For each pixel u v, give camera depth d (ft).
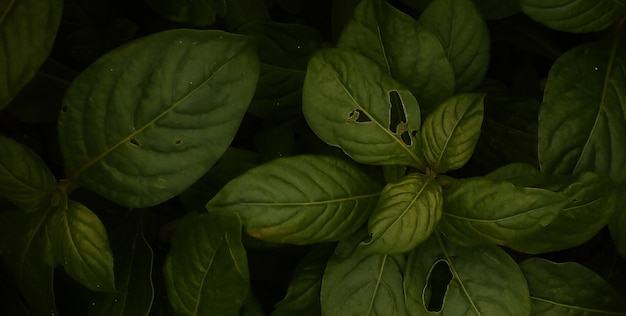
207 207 2.16
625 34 2.41
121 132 2.21
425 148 2.24
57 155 2.47
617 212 2.36
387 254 2.19
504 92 2.60
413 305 2.25
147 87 2.19
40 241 2.24
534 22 2.64
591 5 2.31
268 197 2.18
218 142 2.22
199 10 2.38
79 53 2.54
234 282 2.19
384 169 2.27
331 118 2.22
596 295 2.36
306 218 2.20
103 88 2.19
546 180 2.24
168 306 2.43
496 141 2.54
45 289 2.27
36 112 2.43
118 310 2.34
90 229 2.22
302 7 2.60
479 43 2.37
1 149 2.19
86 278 2.22
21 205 2.25
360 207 2.23
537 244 2.27
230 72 2.19
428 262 2.27
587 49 2.37
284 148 2.42
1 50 2.19
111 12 2.61
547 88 2.34
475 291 2.25
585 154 2.34
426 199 2.19
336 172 2.21
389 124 2.22
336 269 2.26
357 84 2.20
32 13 2.19
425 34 2.28
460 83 2.39
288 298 2.32
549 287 2.36
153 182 2.24
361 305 2.26
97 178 2.25
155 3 2.39
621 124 2.35
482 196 2.17
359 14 2.28
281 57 2.46
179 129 2.21
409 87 2.31
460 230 2.21
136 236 2.39
